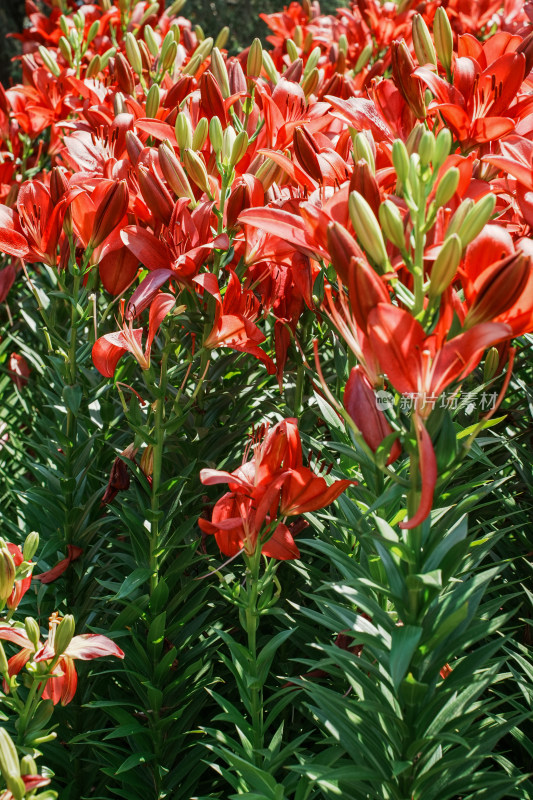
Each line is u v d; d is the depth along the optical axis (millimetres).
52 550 2129
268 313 1968
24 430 3260
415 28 1868
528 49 1711
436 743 1422
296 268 1722
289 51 3189
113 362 1711
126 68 2699
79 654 1524
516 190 1643
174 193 2029
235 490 1483
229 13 10539
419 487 1180
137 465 2055
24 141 3471
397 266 1245
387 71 3754
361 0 3768
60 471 2352
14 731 1947
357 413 1182
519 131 1849
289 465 1438
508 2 3658
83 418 2211
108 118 2592
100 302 2719
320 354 2449
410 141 1579
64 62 3795
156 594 1903
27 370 3264
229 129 1785
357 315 1125
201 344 1836
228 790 2066
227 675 2170
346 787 1525
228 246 1716
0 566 1451
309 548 2162
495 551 2197
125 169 2082
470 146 1712
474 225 1130
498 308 1111
